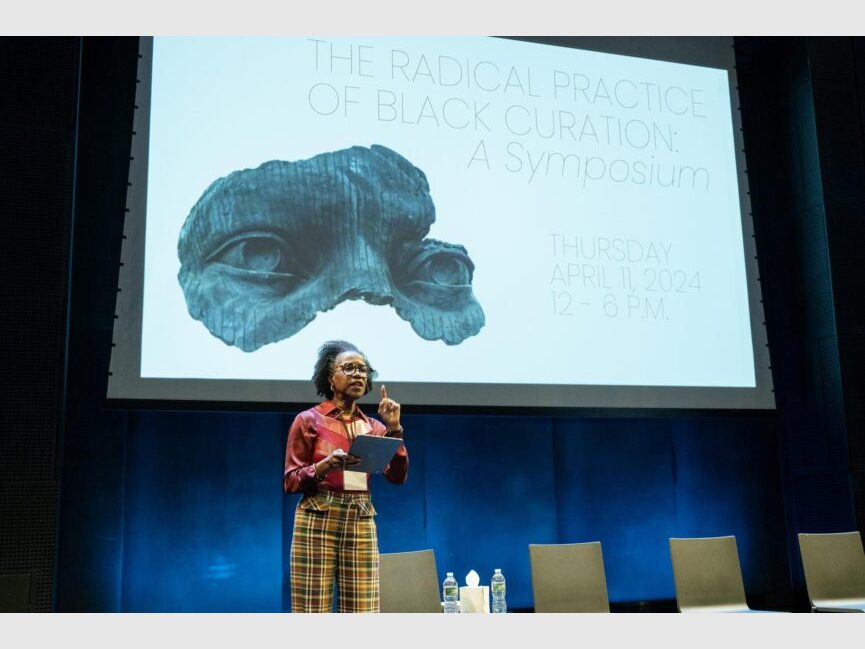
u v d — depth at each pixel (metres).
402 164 4.79
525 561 4.92
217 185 4.46
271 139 4.60
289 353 4.41
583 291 4.95
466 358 4.66
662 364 5.01
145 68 4.46
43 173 4.24
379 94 4.83
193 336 4.28
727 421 5.52
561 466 5.12
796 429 5.52
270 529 4.56
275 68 4.68
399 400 4.52
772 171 5.83
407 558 3.56
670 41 5.49
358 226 4.64
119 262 4.25
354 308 4.55
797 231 5.65
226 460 4.55
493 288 4.79
